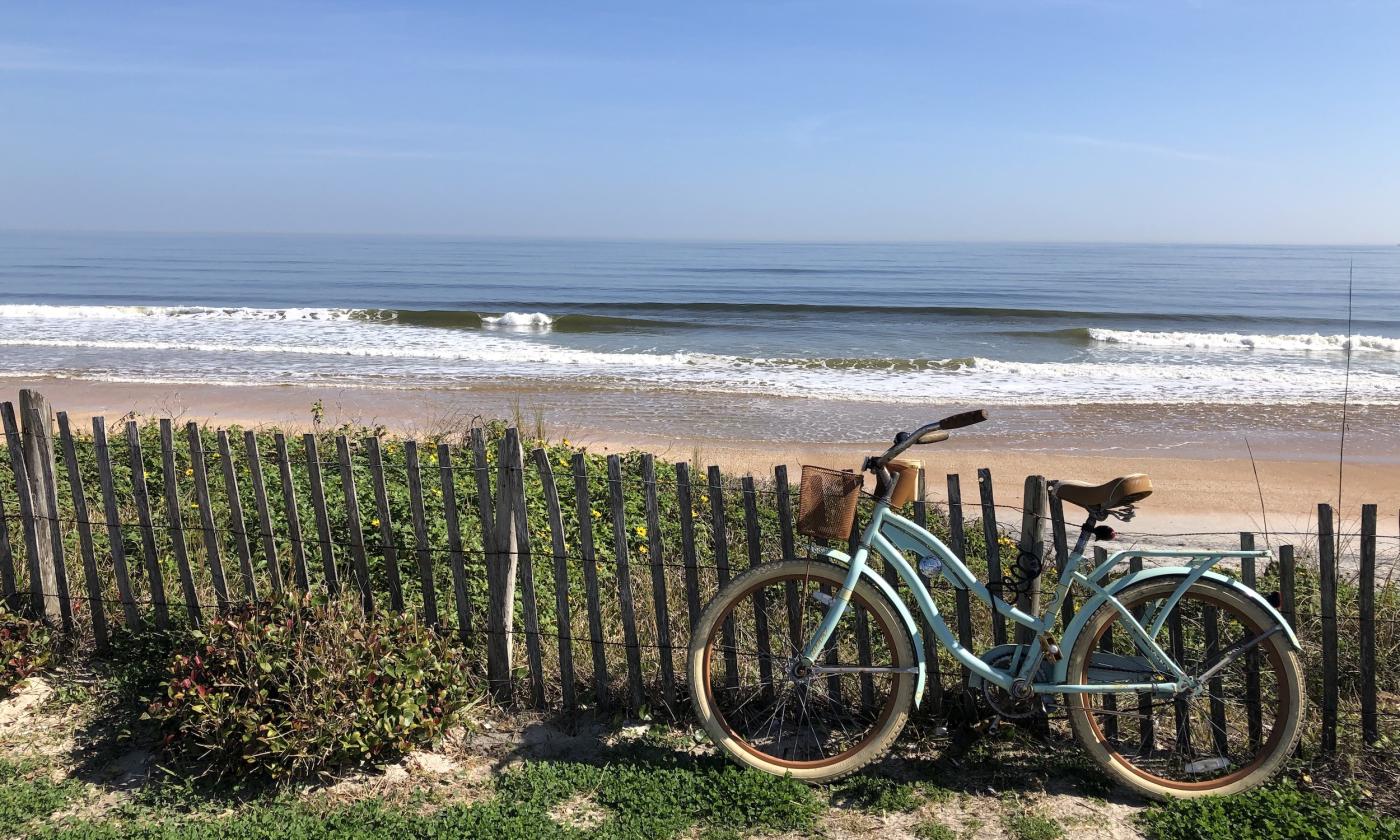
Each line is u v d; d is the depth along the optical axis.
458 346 26.53
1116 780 3.70
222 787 3.70
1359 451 13.92
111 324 32.25
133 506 6.42
